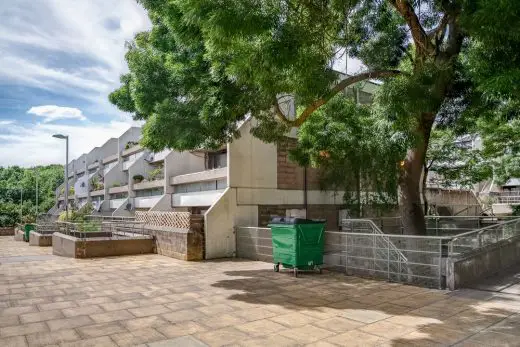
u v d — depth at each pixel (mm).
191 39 8922
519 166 20266
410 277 9094
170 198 22641
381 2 10523
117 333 5719
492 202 29016
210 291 8500
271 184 15406
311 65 7688
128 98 17406
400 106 8289
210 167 21875
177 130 9680
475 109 11523
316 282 9398
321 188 16969
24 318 6500
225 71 8641
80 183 44812
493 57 6426
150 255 14836
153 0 10164
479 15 5891
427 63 8914
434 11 10398
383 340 5312
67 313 6793
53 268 11844
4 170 84812
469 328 5750
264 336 5539
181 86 10453
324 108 13680
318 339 5391
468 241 9547
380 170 14320
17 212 43125
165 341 5371
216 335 5602
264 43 7051
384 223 15945
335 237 10883
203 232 13703
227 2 6754
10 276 10453
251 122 14977
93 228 17938
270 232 12820
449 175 19391
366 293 8172
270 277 10109
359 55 11320
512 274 9766
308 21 7969
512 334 5453
